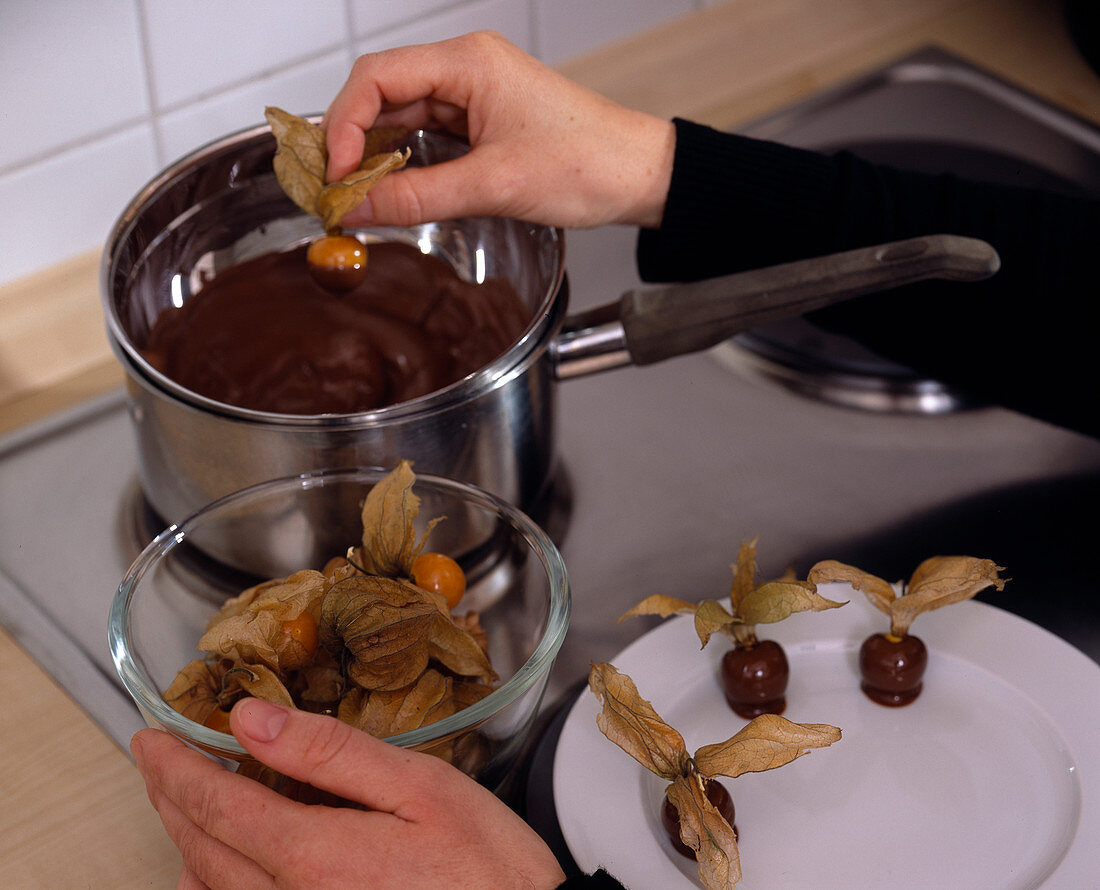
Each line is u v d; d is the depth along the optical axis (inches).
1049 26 39.4
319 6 32.5
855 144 35.7
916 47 38.7
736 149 28.7
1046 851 22.6
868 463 29.1
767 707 24.3
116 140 31.3
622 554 27.4
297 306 28.1
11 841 23.2
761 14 39.1
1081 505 28.1
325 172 26.1
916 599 23.7
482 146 27.4
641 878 22.1
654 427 29.8
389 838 20.9
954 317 28.9
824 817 23.1
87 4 29.6
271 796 21.2
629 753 22.1
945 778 23.5
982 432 29.7
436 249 29.5
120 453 29.1
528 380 25.4
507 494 26.2
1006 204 29.3
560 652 25.8
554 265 27.2
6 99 29.6
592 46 37.3
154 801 22.1
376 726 22.0
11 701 24.9
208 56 31.6
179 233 28.4
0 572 26.9
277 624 22.3
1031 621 26.0
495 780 23.5
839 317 29.4
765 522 27.9
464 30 34.8
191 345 27.5
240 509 24.5
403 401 26.9
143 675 22.8
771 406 30.3
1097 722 23.7
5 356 30.3
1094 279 28.7
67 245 31.7
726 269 29.5
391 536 23.1
